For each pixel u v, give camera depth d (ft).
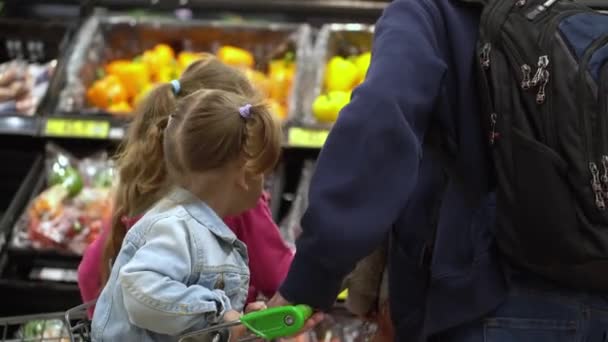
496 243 5.65
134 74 12.82
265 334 5.20
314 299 5.15
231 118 5.81
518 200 5.32
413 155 5.14
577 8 5.66
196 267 5.90
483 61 5.49
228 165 5.91
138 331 5.93
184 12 13.74
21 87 12.64
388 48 5.42
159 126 6.86
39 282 10.76
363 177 5.03
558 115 5.26
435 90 5.38
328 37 13.01
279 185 11.34
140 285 5.62
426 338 5.74
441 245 5.66
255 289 7.54
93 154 12.06
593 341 5.52
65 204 11.35
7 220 11.08
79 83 12.54
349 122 5.13
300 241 5.10
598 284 5.36
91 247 7.58
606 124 5.25
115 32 13.50
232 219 7.30
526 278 5.59
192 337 5.68
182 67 13.08
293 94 12.02
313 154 11.62
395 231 6.12
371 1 13.53
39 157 11.96
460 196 5.69
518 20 5.49
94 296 7.49
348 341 9.24
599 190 5.19
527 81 5.33
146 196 6.89
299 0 13.55
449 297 5.60
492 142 5.46
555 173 5.21
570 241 5.21
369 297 7.12
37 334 9.68
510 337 5.58
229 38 13.46
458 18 5.68
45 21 13.69
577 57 5.33
